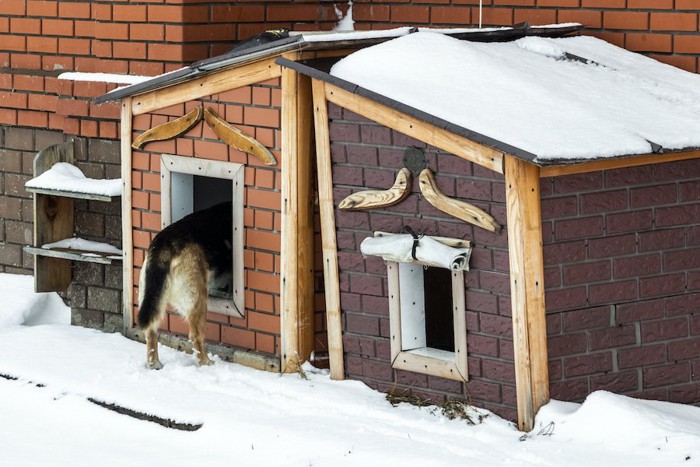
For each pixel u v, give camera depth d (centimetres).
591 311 986
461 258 980
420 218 1019
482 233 977
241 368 1155
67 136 1432
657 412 948
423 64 1066
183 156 1209
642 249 1009
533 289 952
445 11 1384
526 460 892
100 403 1095
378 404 1028
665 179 1019
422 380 1037
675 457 873
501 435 948
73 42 1417
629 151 962
